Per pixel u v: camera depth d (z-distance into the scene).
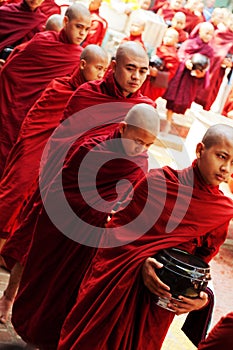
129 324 4.41
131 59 5.25
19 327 5.05
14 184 6.55
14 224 6.61
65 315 4.88
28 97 7.42
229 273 8.16
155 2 16.92
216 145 4.34
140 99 5.40
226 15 14.84
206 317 4.72
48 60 7.38
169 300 4.30
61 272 4.88
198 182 4.41
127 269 4.37
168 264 4.30
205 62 13.41
